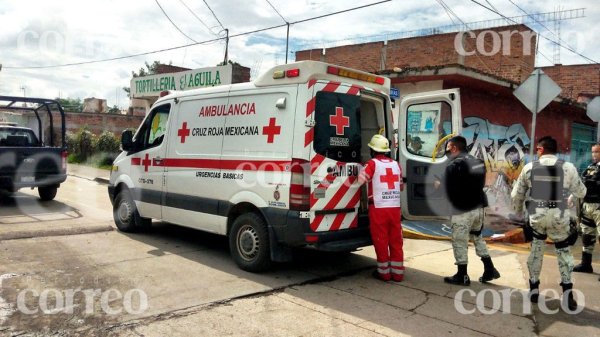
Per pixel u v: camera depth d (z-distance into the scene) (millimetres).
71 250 6375
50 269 5473
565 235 4922
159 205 6980
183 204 6570
